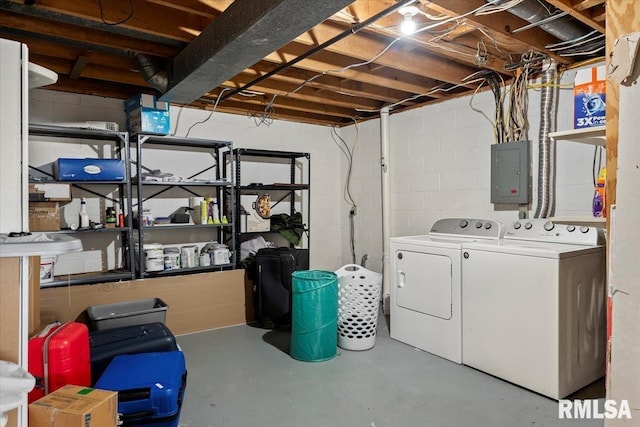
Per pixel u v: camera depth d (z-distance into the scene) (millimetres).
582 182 3041
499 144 3422
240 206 4137
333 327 3045
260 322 3869
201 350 3236
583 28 2562
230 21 2180
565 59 3006
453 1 2178
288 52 3010
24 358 1178
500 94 3488
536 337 2457
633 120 828
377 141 4785
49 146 3512
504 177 3389
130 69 3229
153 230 3967
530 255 2477
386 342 3389
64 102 3576
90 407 1537
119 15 2312
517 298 2551
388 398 2420
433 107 4113
